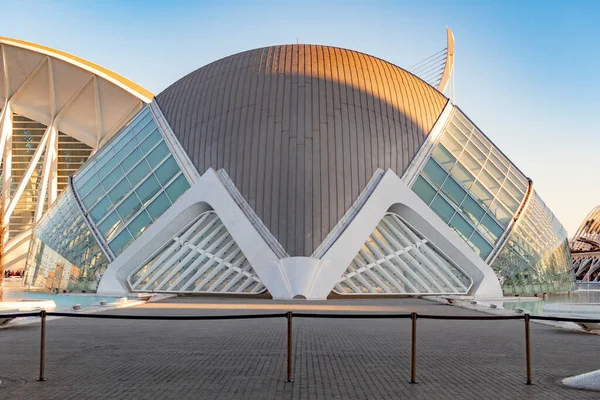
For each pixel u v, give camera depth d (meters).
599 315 19.83
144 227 35.53
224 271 32.53
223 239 33.38
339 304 26.34
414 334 9.93
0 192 66.44
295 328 17.58
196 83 40.00
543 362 11.87
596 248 85.81
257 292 31.38
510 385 9.62
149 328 17.41
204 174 33.72
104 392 8.98
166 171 36.78
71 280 36.38
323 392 9.02
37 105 67.62
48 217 41.16
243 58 40.31
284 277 30.38
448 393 9.02
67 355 12.35
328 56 39.59
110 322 18.95
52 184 66.81
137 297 29.45
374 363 11.52
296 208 33.62
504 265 36.31
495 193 38.00
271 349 13.23
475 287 34.84
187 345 13.82
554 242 41.16
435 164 37.47
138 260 34.19
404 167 36.53
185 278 32.84
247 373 10.46
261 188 34.31
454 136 39.44
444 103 41.44
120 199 37.00
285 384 9.57
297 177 34.34
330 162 34.91
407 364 11.45
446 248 34.62
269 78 37.84
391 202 33.59
